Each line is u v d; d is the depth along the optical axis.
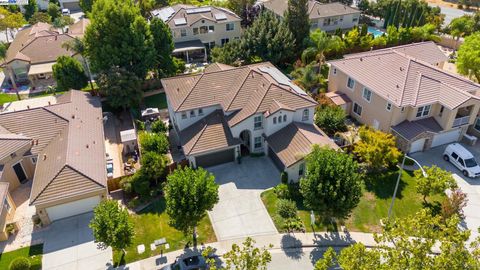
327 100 44.78
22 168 35.69
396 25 72.62
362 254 19.81
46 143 36.88
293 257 28.16
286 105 37.38
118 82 45.56
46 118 38.44
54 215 31.36
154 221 31.59
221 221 31.42
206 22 62.75
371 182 35.12
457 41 64.81
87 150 35.38
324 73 56.09
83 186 31.03
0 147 34.00
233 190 34.66
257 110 36.56
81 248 29.19
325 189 26.73
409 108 38.53
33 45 59.84
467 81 39.50
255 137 38.47
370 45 61.94
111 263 27.86
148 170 33.81
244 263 21.44
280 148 36.22
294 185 34.44
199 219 27.22
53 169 32.22
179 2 83.88
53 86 55.84
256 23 56.91
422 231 20.30
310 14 69.31
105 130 45.12
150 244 29.45
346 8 72.38
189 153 35.75
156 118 46.50
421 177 31.78
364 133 36.50
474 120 39.19
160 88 53.78
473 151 38.97
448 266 17.81
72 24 75.31
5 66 55.06
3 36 78.00
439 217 21.78
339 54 61.25
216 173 36.97
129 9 48.59
